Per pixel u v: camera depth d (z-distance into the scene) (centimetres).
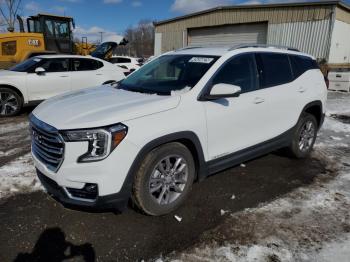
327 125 774
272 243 295
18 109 810
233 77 382
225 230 313
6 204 352
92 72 917
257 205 364
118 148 278
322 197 386
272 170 469
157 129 299
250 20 1864
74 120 285
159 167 316
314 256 278
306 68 502
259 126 411
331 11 1557
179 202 343
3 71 838
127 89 393
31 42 1391
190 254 278
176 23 2295
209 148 352
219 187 407
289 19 1702
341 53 1744
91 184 281
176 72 389
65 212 338
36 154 323
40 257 271
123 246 287
